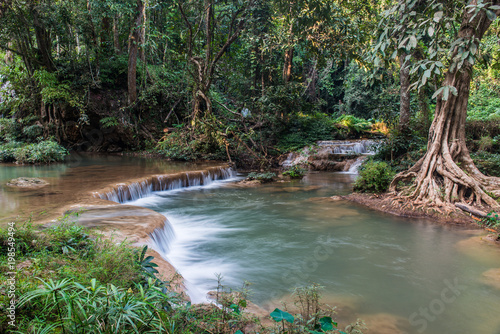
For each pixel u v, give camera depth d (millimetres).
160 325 2373
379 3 17125
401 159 14992
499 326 4191
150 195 11867
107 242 4461
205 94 19188
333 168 19328
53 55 20781
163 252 6180
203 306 3756
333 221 8992
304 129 22625
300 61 26875
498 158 11945
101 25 21297
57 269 3258
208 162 17734
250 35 19688
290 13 14906
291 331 2906
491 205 8625
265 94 21859
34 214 6449
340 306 4645
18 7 16531
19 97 19641
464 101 9430
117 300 2334
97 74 19922
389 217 9258
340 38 16531
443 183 9594
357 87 30312
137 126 20562
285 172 17203
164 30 23734
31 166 14188
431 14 9258
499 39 16844
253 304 4352
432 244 7172
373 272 5844
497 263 6121
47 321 2377
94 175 12055
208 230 8297
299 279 5535
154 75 21250
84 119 18000
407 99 15594
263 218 9352
